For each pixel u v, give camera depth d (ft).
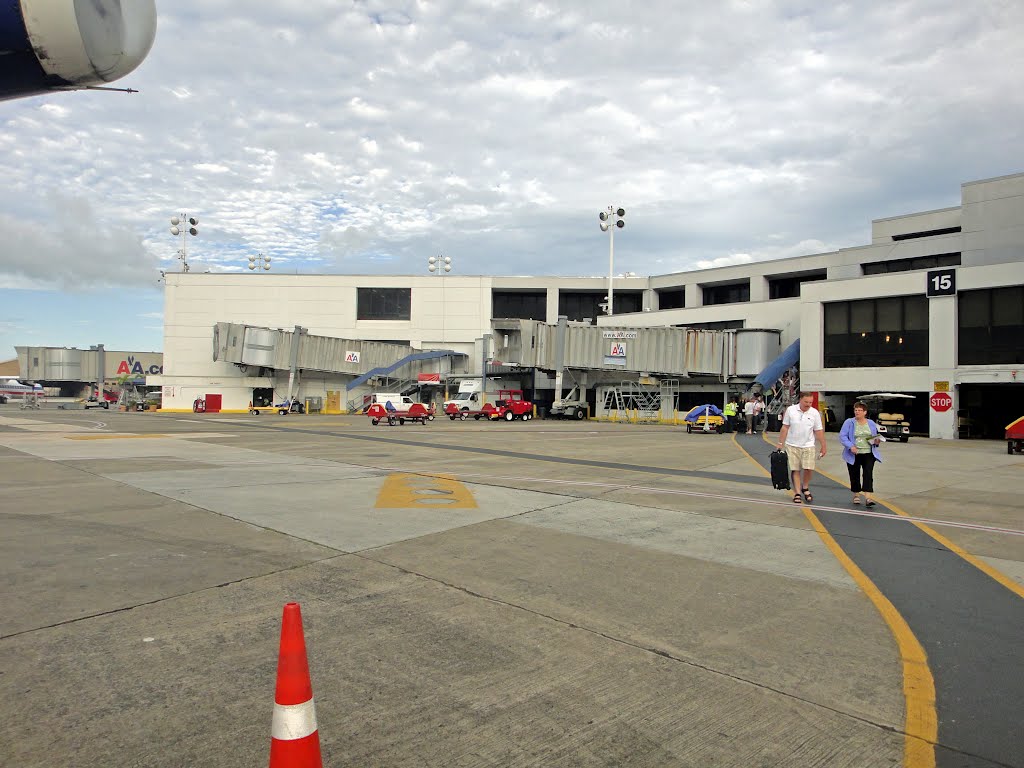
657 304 205.26
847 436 34.32
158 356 279.28
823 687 13.42
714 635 16.16
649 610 17.90
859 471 34.86
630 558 23.26
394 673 13.75
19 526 27.14
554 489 38.83
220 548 23.70
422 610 17.62
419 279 210.18
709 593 19.44
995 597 19.33
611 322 182.19
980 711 12.46
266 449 65.16
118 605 17.53
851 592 19.70
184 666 13.85
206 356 207.51
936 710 12.48
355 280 209.87
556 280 209.77
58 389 285.84
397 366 195.72
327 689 12.96
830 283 112.16
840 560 23.27
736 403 114.83
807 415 34.96
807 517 31.07
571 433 103.30
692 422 109.40
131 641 15.12
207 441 75.41
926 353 102.58
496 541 25.45
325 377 206.49
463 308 209.26
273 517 29.32
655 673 13.97
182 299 208.03
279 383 206.28
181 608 17.39
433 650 14.98
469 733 11.43
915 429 116.16
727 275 185.47
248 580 19.92
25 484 38.91
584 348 162.50
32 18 10.81
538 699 12.71
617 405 166.09
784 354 135.64
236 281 209.15
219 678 13.33
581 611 17.74
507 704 12.50
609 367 159.43
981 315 97.19
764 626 16.83
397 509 31.65
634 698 12.83
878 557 23.76
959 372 98.17
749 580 20.80
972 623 17.17
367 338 209.15
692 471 49.29
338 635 15.76
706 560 23.15
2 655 14.20
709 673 14.01
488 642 15.49
